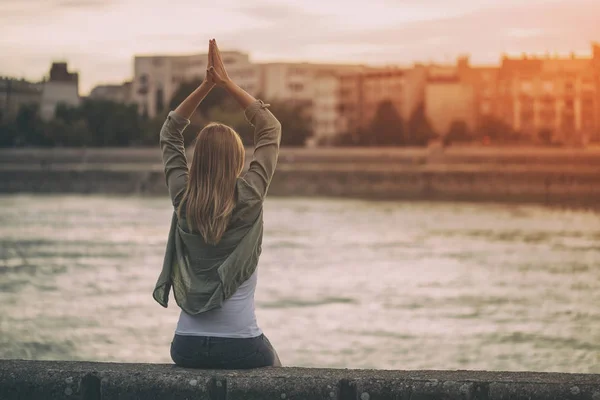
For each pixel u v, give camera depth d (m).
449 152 171.38
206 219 5.46
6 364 5.57
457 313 49.16
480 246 89.38
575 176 155.25
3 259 76.44
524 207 145.62
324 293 58.09
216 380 5.30
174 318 44.50
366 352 36.69
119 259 76.56
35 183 175.25
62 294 55.12
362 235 100.00
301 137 186.62
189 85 183.75
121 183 173.25
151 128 185.50
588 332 41.72
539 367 33.47
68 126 186.12
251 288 5.67
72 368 5.48
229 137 5.61
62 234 99.06
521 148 175.38
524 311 49.69
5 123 184.75
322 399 5.23
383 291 58.91
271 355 5.76
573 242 93.75
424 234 101.56
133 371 5.41
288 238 96.12
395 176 164.38
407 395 5.17
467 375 5.29
